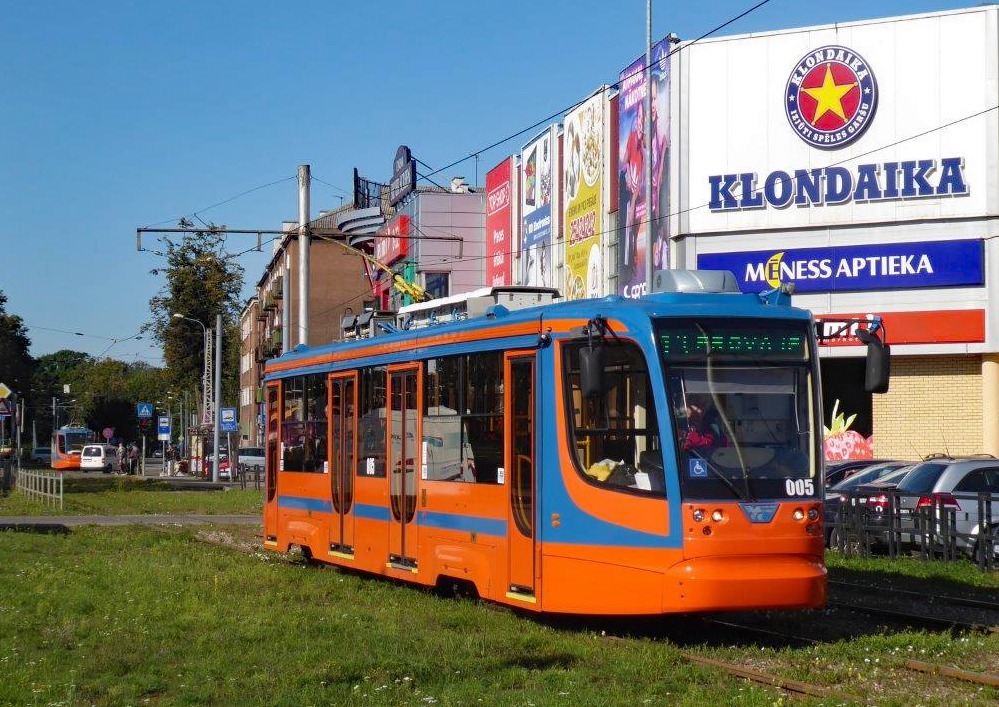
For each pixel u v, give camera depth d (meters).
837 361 30.64
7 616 13.38
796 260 29.67
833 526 21.23
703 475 11.48
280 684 9.76
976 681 9.84
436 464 14.77
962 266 28.34
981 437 28.56
